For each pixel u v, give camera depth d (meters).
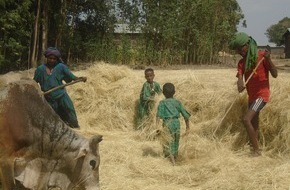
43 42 19.84
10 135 5.04
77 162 5.21
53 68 7.72
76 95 10.66
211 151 7.61
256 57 7.43
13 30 17.64
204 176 6.53
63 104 7.95
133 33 23.14
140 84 10.80
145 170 6.77
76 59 23.34
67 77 7.79
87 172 5.19
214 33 23.69
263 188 5.89
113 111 10.22
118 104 10.40
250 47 7.46
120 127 10.03
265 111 8.03
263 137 7.93
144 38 22.64
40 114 5.23
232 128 8.38
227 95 9.39
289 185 5.89
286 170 6.30
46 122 5.25
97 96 10.59
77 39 22.39
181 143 7.82
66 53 22.67
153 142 8.40
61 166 5.29
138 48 22.50
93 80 10.88
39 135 5.21
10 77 5.80
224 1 24.23
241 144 8.05
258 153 7.35
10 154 5.03
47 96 7.70
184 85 10.34
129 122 10.12
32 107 5.20
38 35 20.11
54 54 7.62
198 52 23.55
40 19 19.61
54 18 21.23
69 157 5.24
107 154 7.38
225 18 24.36
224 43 24.44
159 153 7.71
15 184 5.07
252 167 6.72
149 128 8.97
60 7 21.36
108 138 8.82
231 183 6.12
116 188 6.03
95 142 5.24
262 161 6.96
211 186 6.13
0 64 16.84
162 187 6.16
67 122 8.30
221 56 26.48
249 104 7.61
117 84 10.82
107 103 10.40
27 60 20.05
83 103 10.54
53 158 5.28
